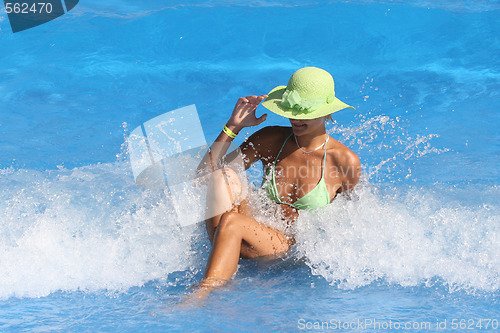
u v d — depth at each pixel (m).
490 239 14.06
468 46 29.45
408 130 22.45
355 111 24.28
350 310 11.69
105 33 30.94
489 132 22.05
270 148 15.15
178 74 28.06
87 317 11.54
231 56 29.48
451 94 25.50
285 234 14.58
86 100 25.78
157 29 31.12
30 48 29.78
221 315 11.48
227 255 12.85
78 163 19.89
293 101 13.43
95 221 14.91
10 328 11.05
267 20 31.72
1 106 25.02
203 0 34.62
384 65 28.39
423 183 18.02
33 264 13.59
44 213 15.09
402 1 33.50
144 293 12.77
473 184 17.86
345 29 30.89
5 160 20.05
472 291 12.46
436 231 14.53
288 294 12.51
